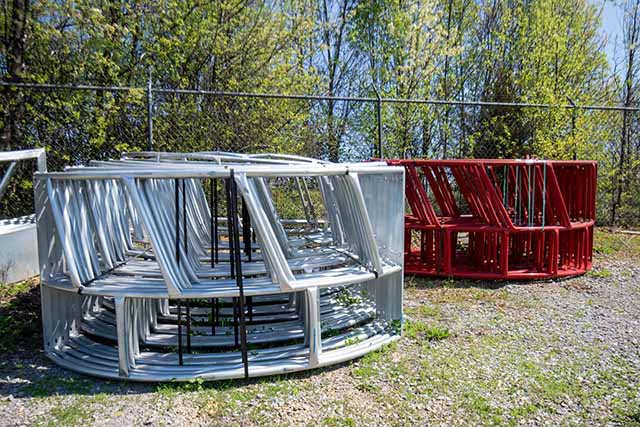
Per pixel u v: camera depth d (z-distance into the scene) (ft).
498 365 9.62
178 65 26.91
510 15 37.52
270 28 30.96
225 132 21.70
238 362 9.20
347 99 20.25
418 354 10.13
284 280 8.86
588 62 35.94
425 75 35.27
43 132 19.65
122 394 8.29
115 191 11.59
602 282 16.46
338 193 11.65
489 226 16.29
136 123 20.61
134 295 8.58
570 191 17.65
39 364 9.55
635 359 10.00
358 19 45.50
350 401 8.11
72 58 23.71
